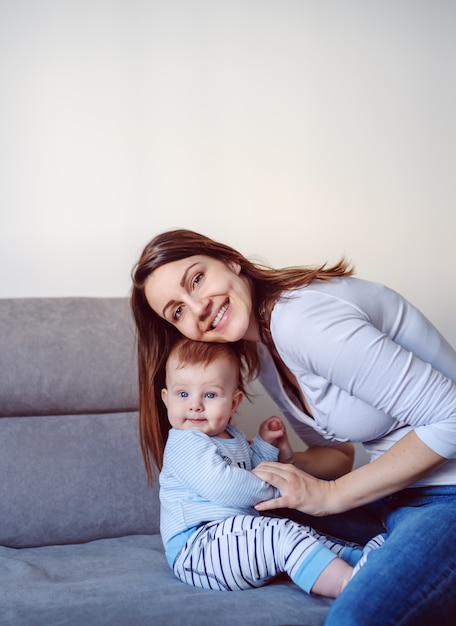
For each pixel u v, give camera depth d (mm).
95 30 2373
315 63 2543
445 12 2646
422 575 1171
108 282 2383
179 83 2436
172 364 1646
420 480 1420
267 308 1455
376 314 1439
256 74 2494
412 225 2633
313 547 1361
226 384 1636
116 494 1901
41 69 2332
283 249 2521
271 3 2506
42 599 1355
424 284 2645
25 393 1950
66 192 2354
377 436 1493
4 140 2307
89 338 2025
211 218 2461
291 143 2525
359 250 2590
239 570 1376
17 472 1861
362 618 1082
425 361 1485
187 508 1518
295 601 1293
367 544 1514
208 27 2457
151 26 2416
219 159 2467
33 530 1828
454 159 2662
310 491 1420
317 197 2549
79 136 2361
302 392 1588
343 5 2564
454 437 1327
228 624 1186
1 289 2312
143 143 2406
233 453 1611
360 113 2584
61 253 2354
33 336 1987
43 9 2336
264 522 1416
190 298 1498
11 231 2318
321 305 1373
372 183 2598
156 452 1740
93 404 2004
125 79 2393
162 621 1210
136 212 2402
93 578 1515
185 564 1441
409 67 2621
